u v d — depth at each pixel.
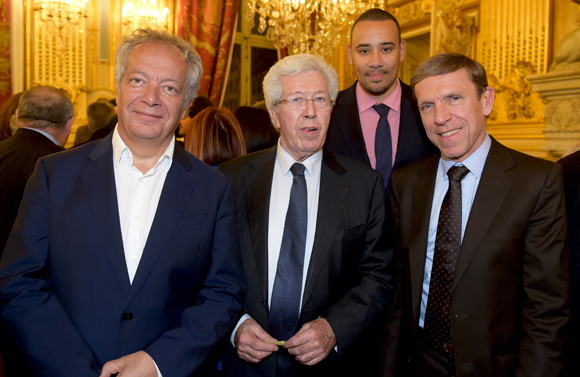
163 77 1.08
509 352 1.17
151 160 1.15
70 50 5.20
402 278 1.40
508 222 1.17
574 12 3.54
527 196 1.16
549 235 1.14
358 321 1.29
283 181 1.41
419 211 1.34
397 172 1.48
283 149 1.43
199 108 2.42
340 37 4.83
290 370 1.29
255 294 1.31
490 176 1.22
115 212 1.06
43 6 4.81
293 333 1.29
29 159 1.82
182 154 1.20
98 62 5.38
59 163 1.10
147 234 1.10
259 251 1.33
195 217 1.13
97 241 1.03
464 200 1.27
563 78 3.40
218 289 1.14
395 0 5.21
